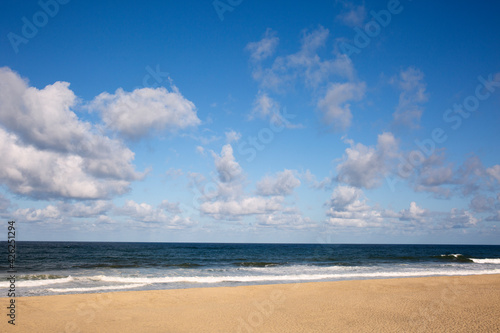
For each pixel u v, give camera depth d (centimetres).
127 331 942
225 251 7000
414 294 1574
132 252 5766
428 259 4612
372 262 3959
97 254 5003
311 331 947
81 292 1623
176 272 2589
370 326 997
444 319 1081
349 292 1616
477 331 934
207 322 1044
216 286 1880
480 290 1706
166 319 1078
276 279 2198
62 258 4075
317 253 6606
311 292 1608
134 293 1504
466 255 6806
